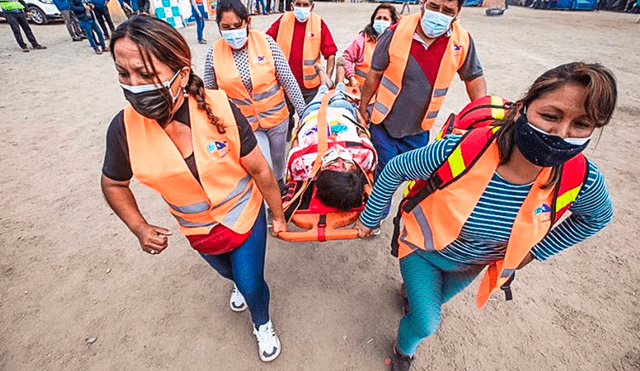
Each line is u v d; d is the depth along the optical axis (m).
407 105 2.45
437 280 1.64
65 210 3.26
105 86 6.46
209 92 1.35
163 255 2.79
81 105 5.59
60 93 6.08
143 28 1.04
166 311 2.36
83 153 4.21
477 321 2.29
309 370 2.03
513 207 1.23
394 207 3.45
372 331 2.25
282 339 2.20
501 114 1.54
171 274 2.63
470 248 1.44
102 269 2.66
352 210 2.11
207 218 1.51
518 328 2.24
